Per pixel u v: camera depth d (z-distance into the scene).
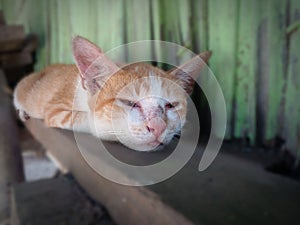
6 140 0.56
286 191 0.30
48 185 0.42
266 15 0.39
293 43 0.37
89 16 0.63
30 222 0.34
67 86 0.35
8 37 0.81
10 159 0.55
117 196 0.30
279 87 0.40
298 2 0.36
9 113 0.58
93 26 0.62
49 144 0.38
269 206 0.27
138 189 0.26
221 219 0.24
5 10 1.12
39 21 0.90
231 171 0.32
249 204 0.27
